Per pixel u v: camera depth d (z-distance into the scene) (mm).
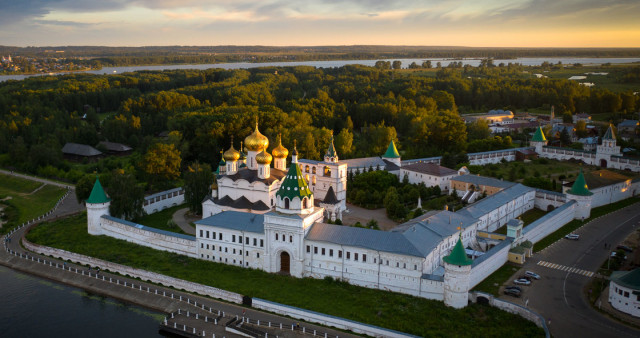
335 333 93562
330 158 172000
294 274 115688
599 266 118938
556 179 198000
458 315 96688
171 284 114500
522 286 108375
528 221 154500
